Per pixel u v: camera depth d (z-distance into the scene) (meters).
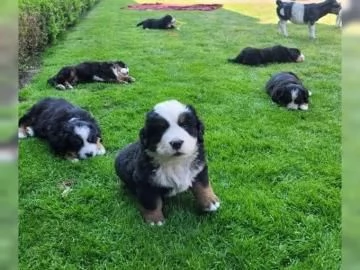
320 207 0.79
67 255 0.68
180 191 0.74
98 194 0.84
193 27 2.92
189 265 0.64
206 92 1.47
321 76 1.71
